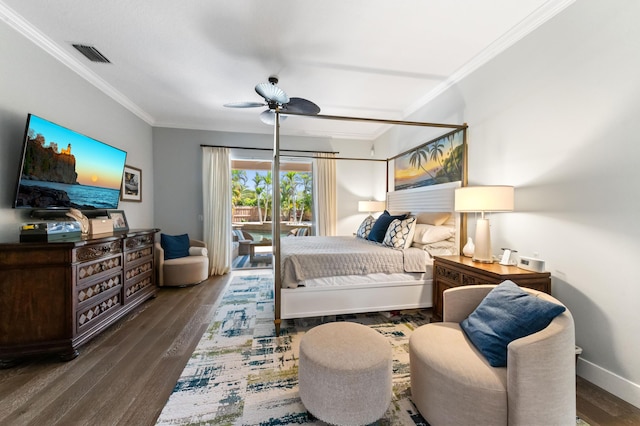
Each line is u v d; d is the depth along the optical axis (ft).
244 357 6.56
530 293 4.90
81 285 6.81
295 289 7.91
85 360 6.42
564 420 3.72
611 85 5.22
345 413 4.10
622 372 5.08
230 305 10.26
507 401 3.67
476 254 7.51
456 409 3.93
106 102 10.59
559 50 6.15
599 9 5.40
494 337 4.20
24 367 6.10
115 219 10.71
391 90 10.82
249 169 17.83
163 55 8.38
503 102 7.66
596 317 5.48
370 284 8.41
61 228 7.38
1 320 6.07
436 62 8.72
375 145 17.40
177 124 15.02
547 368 3.58
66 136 8.00
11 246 5.98
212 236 15.17
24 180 6.73
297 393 5.25
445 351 4.42
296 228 18.26
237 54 8.31
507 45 7.48
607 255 5.30
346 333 5.04
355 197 17.69
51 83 7.97
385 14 6.52
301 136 17.01
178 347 7.05
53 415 4.64
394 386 5.48
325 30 7.14
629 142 4.96
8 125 6.75
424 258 8.82
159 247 12.62
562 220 6.11
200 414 4.68
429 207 10.97
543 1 6.11
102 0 6.13
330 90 10.82
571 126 5.92
